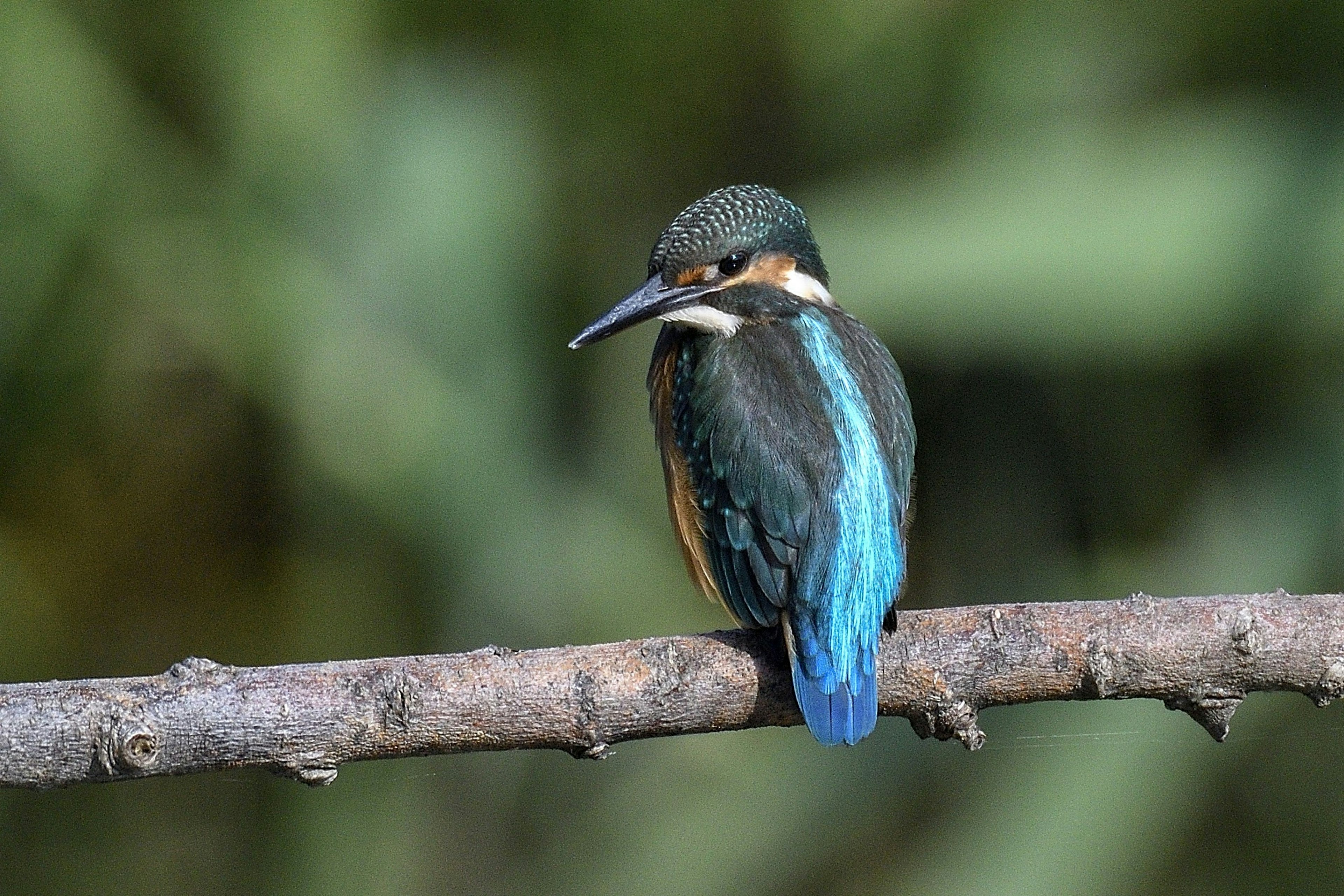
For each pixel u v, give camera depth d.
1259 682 7.02
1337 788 11.06
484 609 11.51
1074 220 10.93
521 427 11.45
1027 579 11.54
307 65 11.59
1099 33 12.10
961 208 11.26
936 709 7.10
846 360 8.34
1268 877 11.03
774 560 7.59
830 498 7.61
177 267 11.43
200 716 6.31
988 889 10.31
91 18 11.55
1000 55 12.16
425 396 11.28
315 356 11.23
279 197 11.58
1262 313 10.41
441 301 11.40
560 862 11.72
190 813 12.46
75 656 12.16
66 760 6.21
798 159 12.97
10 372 11.55
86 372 11.62
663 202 13.03
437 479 11.23
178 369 11.72
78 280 11.42
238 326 11.32
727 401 8.02
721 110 13.07
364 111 11.84
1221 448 11.43
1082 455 11.66
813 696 6.95
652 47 12.73
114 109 11.45
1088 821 10.41
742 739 11.66
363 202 11.53
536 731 6.63
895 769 11.11
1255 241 10.51
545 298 12.04
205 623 12.22
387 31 12.25
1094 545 11.56
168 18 11.54
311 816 11.94
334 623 11.82
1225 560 10.82
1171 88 11.95
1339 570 10.50
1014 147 11.63
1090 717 10.80
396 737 6.49
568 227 12.73
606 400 12.15
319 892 11.74
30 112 11.29
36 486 12.01
